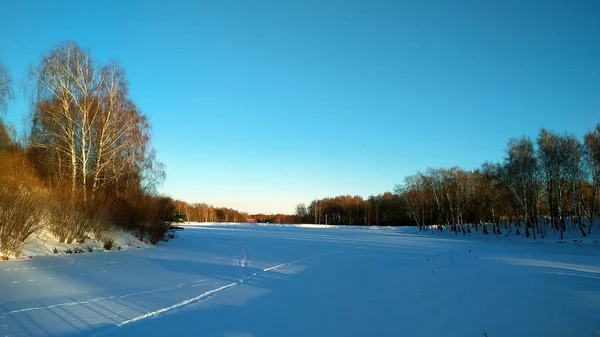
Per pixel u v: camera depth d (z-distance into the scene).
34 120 22.95
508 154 48.91
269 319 8.62
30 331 7.20
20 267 13.66
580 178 45.97
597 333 6.97
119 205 24.50
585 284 11.00
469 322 8.09
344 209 122.00
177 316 8.65
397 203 99.44
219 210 144.25
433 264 17.72
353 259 20.97
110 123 24.34
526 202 48.97
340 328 7.99
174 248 25.52
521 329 7.48
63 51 23.14
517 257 20.84
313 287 12.48
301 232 58.34
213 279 13.60
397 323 8.29
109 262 16.41
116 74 24.89
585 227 46.91
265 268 16.86
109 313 8.61
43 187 19.77
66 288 10.90
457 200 63.50
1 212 14.97
